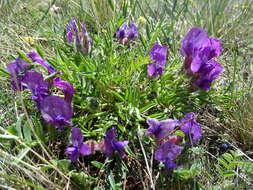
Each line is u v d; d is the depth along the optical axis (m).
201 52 0.16
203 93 0.17
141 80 0.19
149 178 0.15
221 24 0.30
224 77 0.23
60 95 0.17
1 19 0.25
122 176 0.15
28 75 0.15
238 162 0.16
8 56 0.21
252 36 0.28
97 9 0.26
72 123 0.15
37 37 0.24
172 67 0.19
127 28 0.23
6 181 0.14
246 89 0.20
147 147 0.17
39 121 0.16
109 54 0.19
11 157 0.14
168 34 0.25
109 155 0.15
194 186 0.15
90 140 0.15
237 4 0.32
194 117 0.15
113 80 0.18
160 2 0.30
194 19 0.29
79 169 0.16
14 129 0.15
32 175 0.14
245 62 0.24
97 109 0.16
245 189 0.16
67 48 0.20
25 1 0.30
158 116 0.17
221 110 0.20
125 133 0.17
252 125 0.19
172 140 0.15
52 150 0.16
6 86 0.19
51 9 0.28
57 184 0.15
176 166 0.15
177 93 0.17
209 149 0.19
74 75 0.17
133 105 0.17
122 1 0.26
